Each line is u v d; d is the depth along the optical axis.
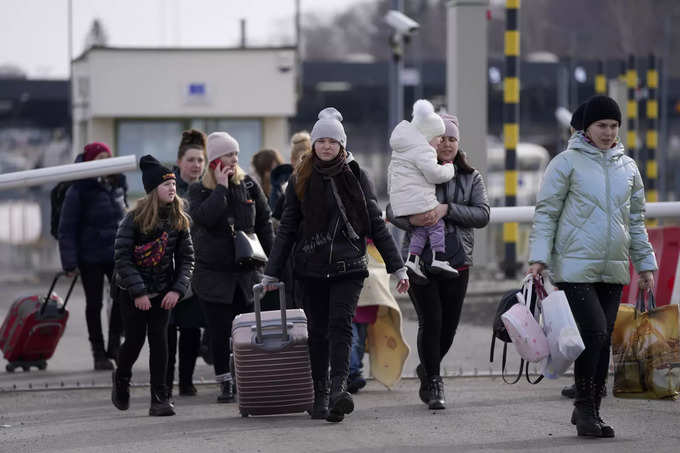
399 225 20.72
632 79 65.75
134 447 17.61
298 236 19.55
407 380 24.70
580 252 17.73
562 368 17.52
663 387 20.30
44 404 22.25
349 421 19.53
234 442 17.75
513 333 17.59
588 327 17.70
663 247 25.48
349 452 16.83
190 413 20.92
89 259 26.84
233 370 22.42
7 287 51.12
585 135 18.20
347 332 19.17
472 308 33.03
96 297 27.02
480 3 43.31
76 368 27.38
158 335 20.58
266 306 22.20
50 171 25.50
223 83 62.41
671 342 20.33
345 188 19.11
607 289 18.23
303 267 19.30
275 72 62.62
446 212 20.48
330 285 19.34
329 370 20.12
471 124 43.44
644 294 20.61
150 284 20.23
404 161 20.52
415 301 21.00
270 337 19.84
